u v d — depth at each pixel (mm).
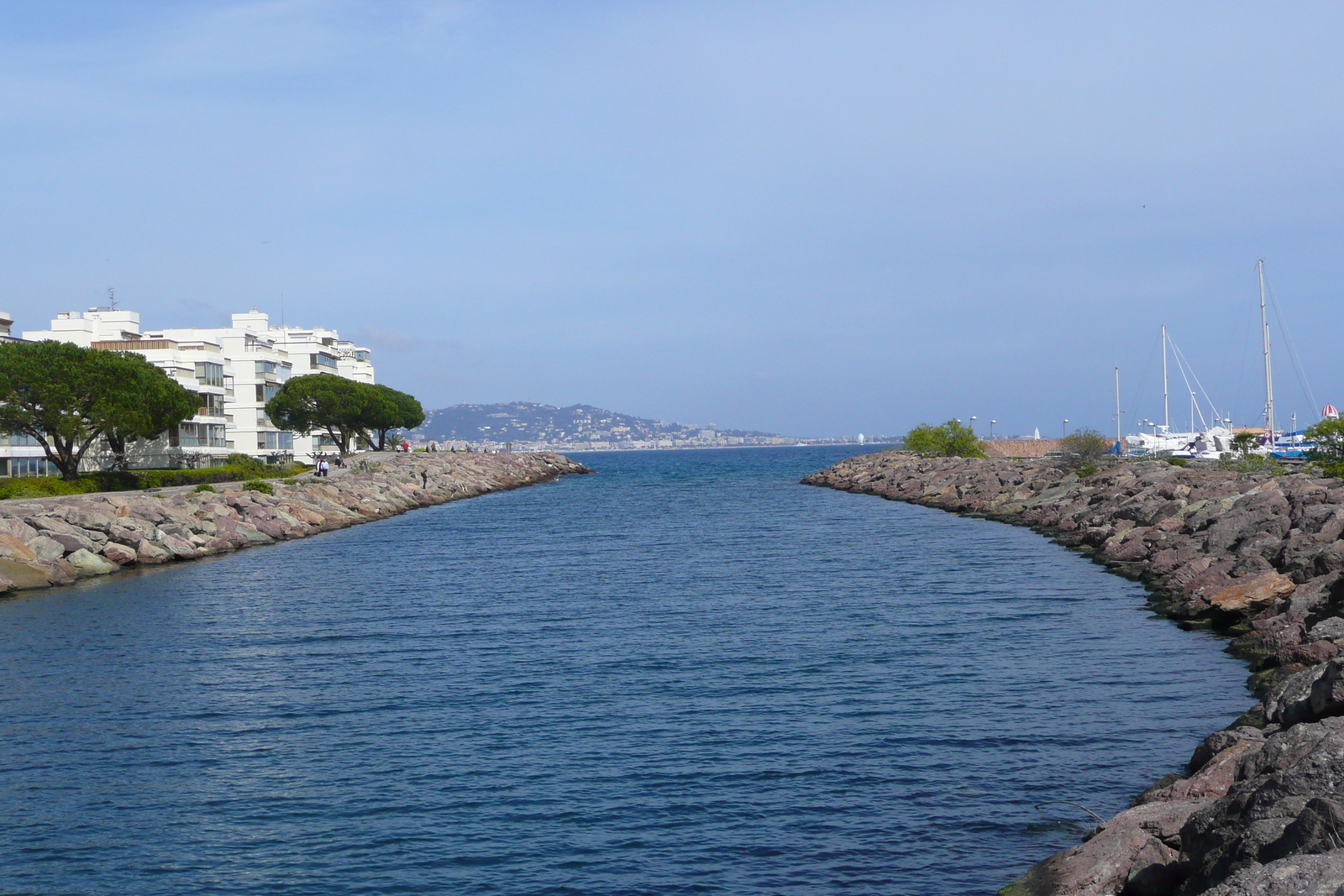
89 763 20438
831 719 22172
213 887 15086
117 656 30406
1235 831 12008
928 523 69812
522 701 24203
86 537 51844
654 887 14695
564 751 20453
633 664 27781
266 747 21188
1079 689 24062
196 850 16297
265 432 123250
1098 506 58094
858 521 73625
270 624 35219
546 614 36188
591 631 32656
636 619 34812
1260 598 29734
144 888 15094
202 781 19312
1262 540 35719
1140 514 50562
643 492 122125
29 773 19953
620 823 16891
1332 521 33781
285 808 17875
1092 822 16328
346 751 20828
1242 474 61344
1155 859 12594
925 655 28062
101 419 72625
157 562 53875
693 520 78000
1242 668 25328
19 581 44312
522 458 180125
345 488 89125
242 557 57281
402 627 34031
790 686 25062
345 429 131500
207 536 60531
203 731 22438
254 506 68938
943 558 49469
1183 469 70438
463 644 31031
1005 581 41344
